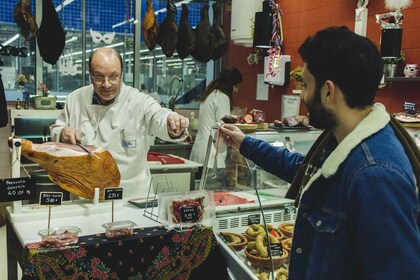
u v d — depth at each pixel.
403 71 3.18
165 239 1.48
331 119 1.03
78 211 1.70
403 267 0.85
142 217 1.70
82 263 1.35
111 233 1.43
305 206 1.09
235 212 1.93
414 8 3.08
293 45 4.38
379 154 0.93
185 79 5.40
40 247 1.33
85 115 2.36
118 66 2.17
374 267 0.89
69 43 4.70
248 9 4.39
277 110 4.60
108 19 4.86
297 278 1.10
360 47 0.94
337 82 0.97
